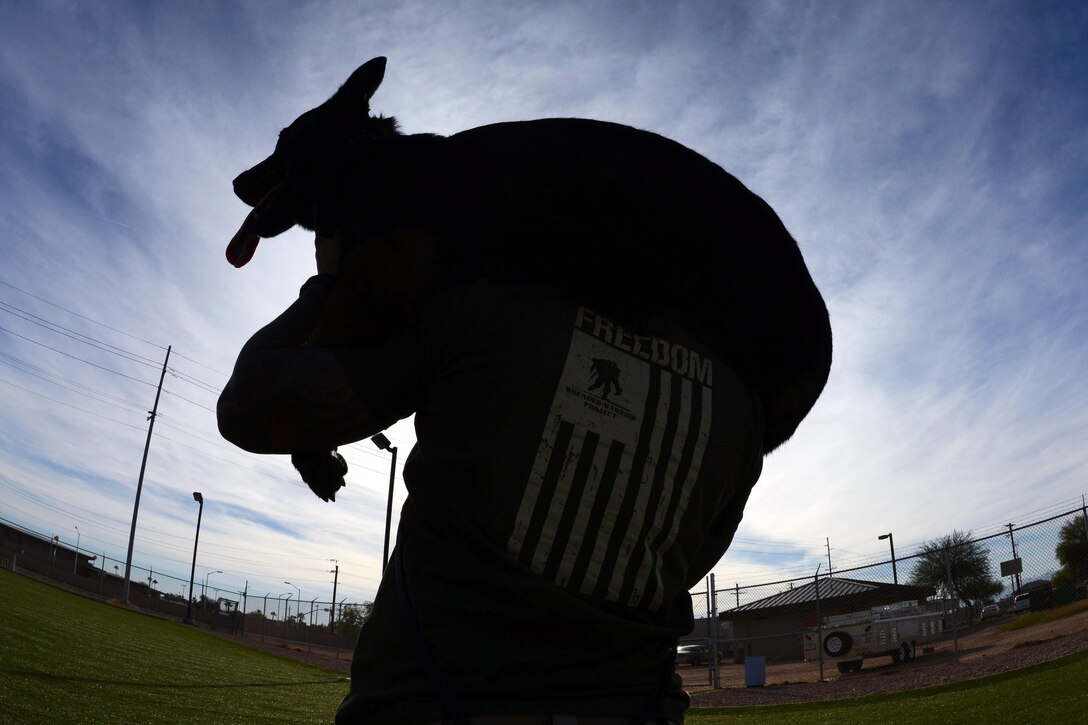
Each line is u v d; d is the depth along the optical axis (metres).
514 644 0.82
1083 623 17.36
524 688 0.80
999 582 21.61
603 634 0.84
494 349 0.87
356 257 0.88
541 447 0.85
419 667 0.83
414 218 0.89
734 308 1.02
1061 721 6.80
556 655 0.83
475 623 0.83
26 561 48.09
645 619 0.90
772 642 31.06
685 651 32.03
